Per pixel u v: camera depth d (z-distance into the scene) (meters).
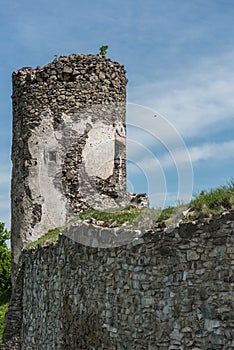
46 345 11.82
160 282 8.70
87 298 10.23
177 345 8.33
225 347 7.79
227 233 7.95
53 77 16.03
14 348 13.84
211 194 8.88
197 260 8.23
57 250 11.62
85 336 10.19
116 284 9.51
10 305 14.13
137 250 9.13
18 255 15.82
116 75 16.45
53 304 11.61
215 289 7.99
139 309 8.99
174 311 8.43
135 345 8.98
